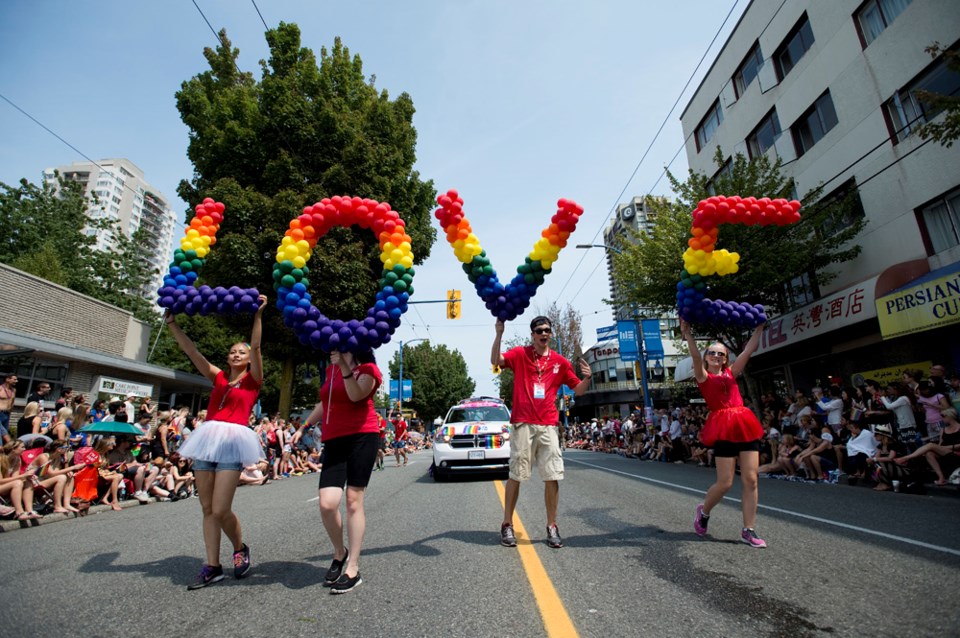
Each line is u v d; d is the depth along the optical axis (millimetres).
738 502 6219
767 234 12461
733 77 17578
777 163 13328
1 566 3865
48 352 12398
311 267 15055
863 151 12148
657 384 40219
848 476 8297
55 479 6676
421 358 56188
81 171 93625
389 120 17891
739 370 4449
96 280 28688
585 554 3836
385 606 2842
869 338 11844
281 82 16047
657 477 9641
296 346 17453
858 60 12242
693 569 3396
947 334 10148
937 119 10250
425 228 19969
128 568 3748
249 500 7742
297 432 13156
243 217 14969
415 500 6949
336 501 3260
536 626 2520
